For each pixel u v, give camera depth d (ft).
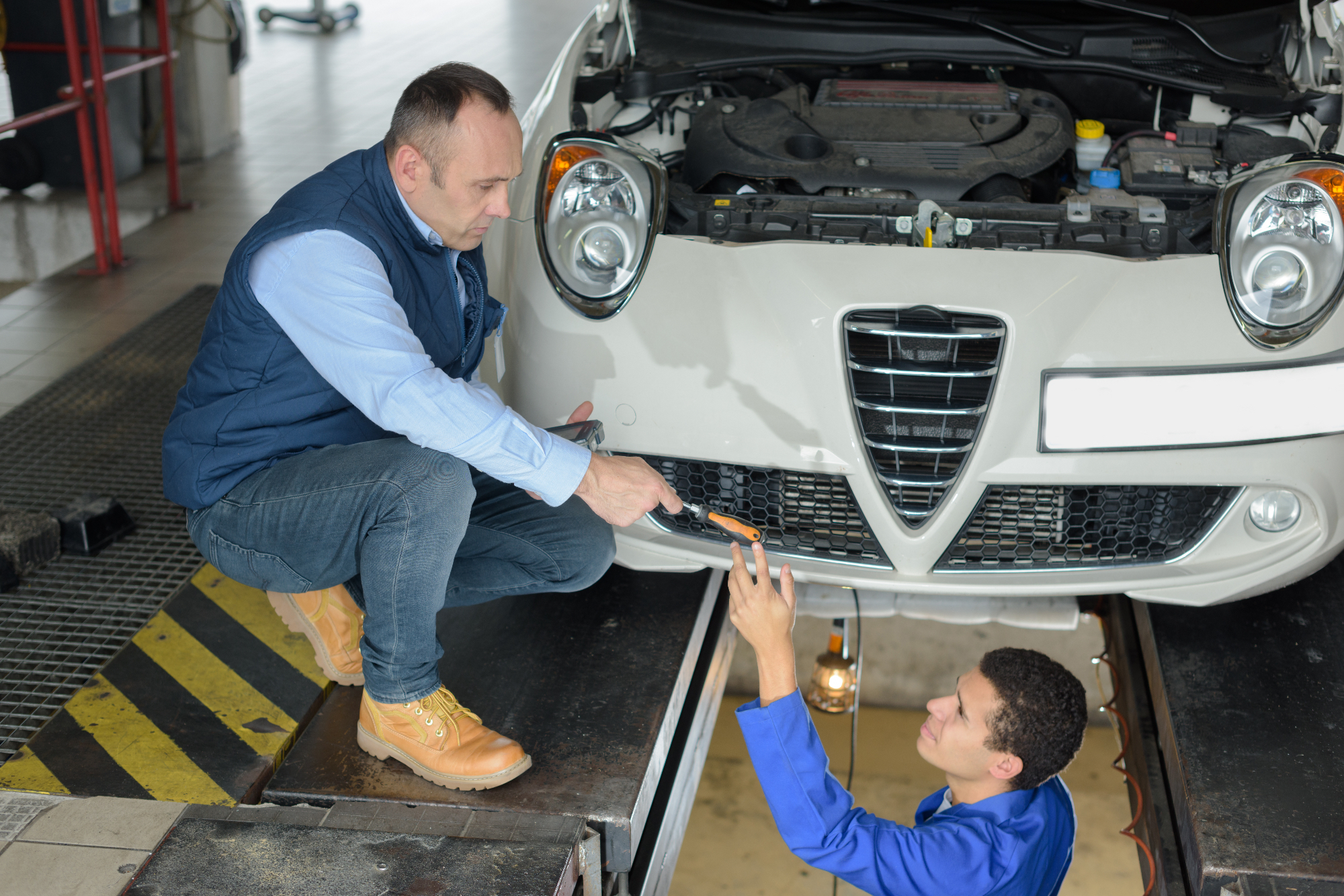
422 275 5.97
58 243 16.78
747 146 8.32
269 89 27.27
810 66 9.77
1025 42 9.19
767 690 5.84
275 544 5.98
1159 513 7.20
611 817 6.17
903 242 7.32
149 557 9.06
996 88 9.16
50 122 18.86
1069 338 6.69
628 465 5.77
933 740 5.95
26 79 18.69
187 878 5.64
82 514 9.13
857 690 9.26
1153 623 7.94
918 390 6.79
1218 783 6.61
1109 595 9.16
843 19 9.77
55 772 6.60
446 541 5.85
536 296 7.30
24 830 5.98
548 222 7.23
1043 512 7.09
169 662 7.65
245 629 8.02
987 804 5.92
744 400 6.90
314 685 7.39
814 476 7.12
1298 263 6.68
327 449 5.91
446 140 5.42
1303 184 6.69
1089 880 14.08
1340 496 7.05
